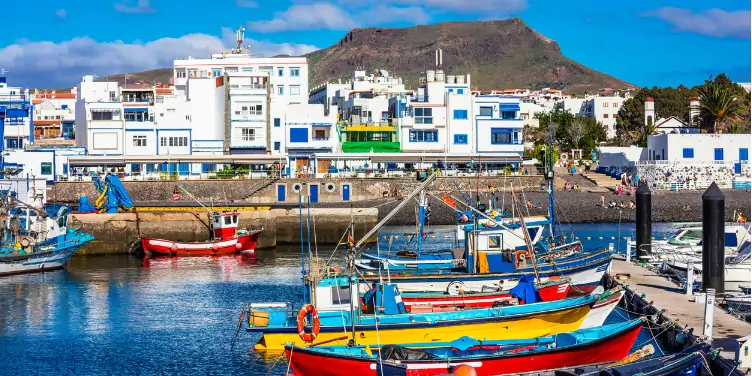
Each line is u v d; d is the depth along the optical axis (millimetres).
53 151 112250
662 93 194875
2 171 80312
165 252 77812
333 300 39125
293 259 74625
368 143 126000
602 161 128625
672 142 114688
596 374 31828
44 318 50562
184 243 77938
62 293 58281
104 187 87375
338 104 158625
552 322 40125
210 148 123438
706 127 144375
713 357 33688
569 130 173250
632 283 52406
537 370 34469
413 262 50688
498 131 127250
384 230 92688
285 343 38375
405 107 128875
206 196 108500
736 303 44062
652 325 42062
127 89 124875
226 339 44969
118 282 62625
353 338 36750
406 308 41844
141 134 120875
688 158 114625
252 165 118188
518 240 49188
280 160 116625
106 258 77750
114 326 48281
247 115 123688
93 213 82625
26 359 41906
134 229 81938
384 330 38562
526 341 38219
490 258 48531
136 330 47250
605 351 35656
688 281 48344
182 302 54625
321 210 87250
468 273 47500
